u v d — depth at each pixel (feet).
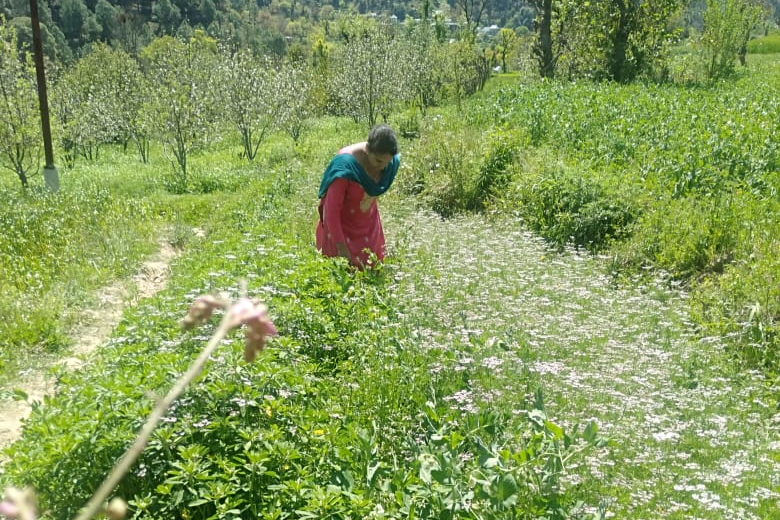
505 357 17.29
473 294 22.12
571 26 91.71
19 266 28.78
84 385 13.66
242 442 12.00
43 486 11.41
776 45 157.28
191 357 14.23
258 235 26.78
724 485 13.00
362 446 12.39
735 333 19.99
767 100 57.93
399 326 17.98
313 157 59.88
